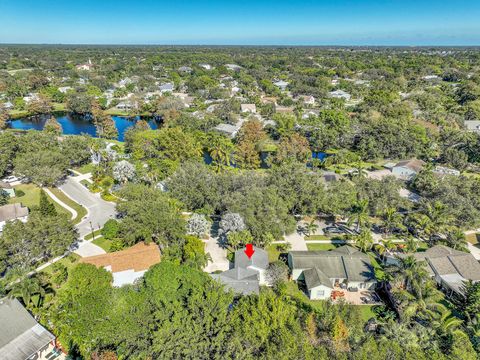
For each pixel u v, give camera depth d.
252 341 32.28
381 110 125.88
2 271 44.84
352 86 193.38
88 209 68.25
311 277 45.94
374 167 92.56
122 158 92.31
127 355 32.81
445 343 34.38
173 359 30.98
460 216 59.69
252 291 42.12
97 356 32.53
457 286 45.22
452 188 66.44
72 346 35.44
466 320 39.97
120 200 71.69
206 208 62.41
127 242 51.81
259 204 55.75
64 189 77.19
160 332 31.81
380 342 33.50
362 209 57.88
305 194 61.19
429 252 51.53
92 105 147.88
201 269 47.44
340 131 107.25
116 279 44.69
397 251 53.97
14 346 34.00
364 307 43.66
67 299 39.75
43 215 54.84
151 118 151.88
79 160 89.69
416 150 97.19
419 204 67.38
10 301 37.66
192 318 33.84
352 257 49.16
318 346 32.81
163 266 41.56
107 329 34.00
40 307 41.50
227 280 44.41
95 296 36.75
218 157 90.38
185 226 53.75
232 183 65.38
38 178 73.88
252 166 90.94
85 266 41.47
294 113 138.75
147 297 37.75
